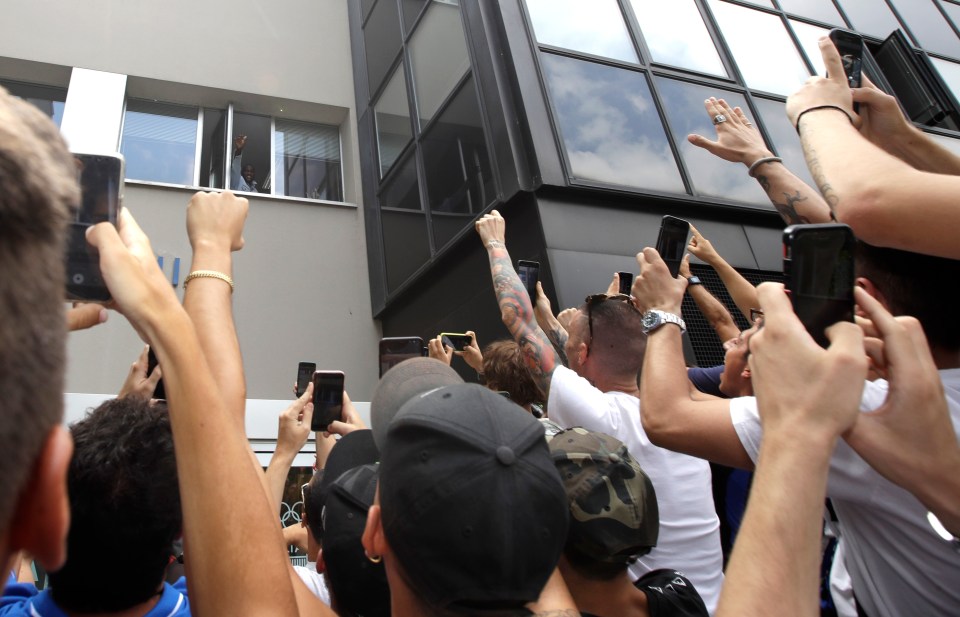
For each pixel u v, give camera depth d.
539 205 4.37
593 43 5.20
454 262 5.31
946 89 6.80
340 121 7.61
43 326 0.47
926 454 0.83
